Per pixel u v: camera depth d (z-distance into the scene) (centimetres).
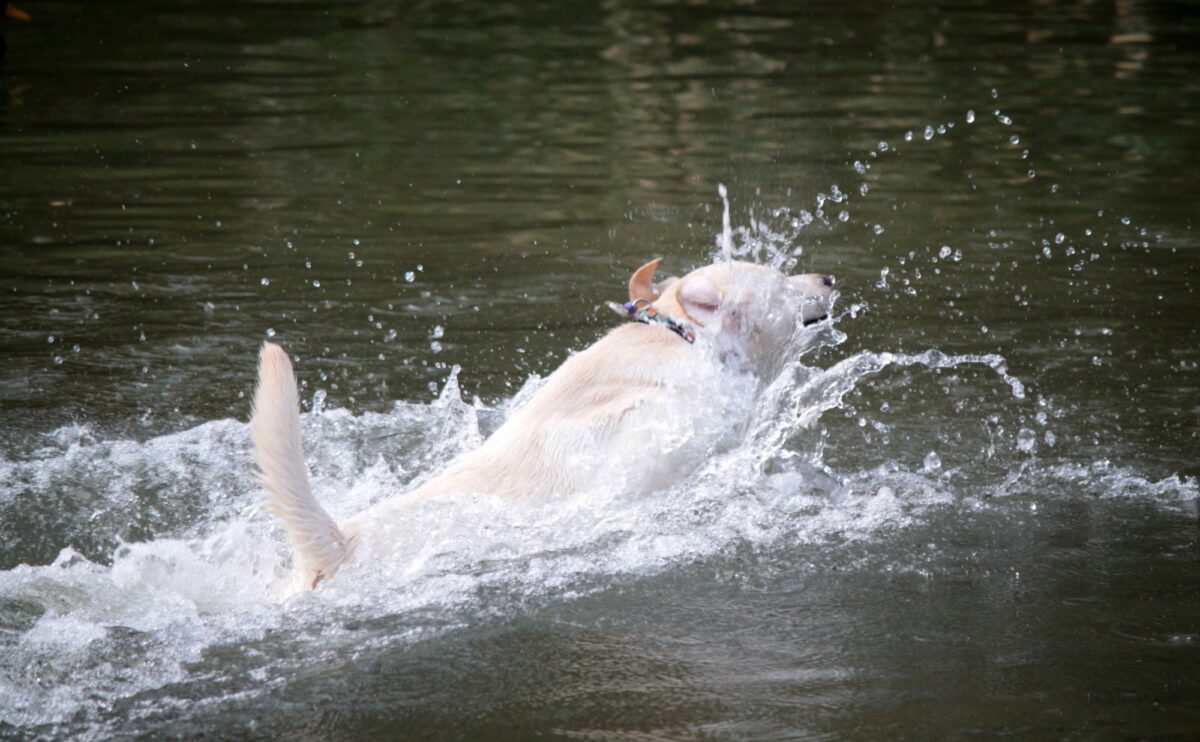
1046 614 1116
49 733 935
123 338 1938
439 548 1241
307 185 2836
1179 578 1188
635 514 1323
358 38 4641
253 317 2034
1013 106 3506
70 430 1605
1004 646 1056
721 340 1439
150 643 1078
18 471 1480
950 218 2555
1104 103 3522
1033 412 1639
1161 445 1527
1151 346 1858
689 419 1380
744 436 1422
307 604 1152
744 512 1348
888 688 988
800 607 1140
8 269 2245
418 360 1861
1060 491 1414
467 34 4728
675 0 5456
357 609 1141
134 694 992
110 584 1206
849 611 1130
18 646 1068
